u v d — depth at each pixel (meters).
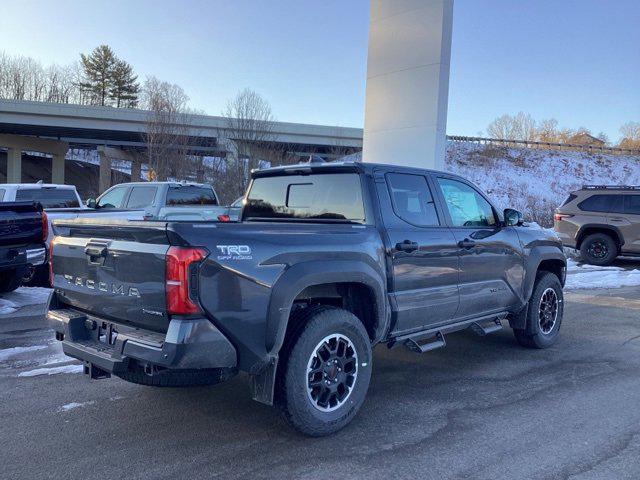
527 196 40.94
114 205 13.10
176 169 40.09
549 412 4.34
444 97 18.81
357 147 53.97
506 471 3.37
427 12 18.81
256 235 3.59
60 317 4.08
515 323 6.18
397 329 4.52
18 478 3.27
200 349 3.28
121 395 4.71
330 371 3.91
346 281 3.97
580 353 6.16
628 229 13.72
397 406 4.48
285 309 3.61
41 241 8.18
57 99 89.75
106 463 3.46
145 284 3.41
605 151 54.25
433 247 4.76
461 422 4.14
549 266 6.77
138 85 94.44
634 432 3.95
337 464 3.46
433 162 18.66
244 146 37.97
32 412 4.31
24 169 71.31
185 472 3.35
